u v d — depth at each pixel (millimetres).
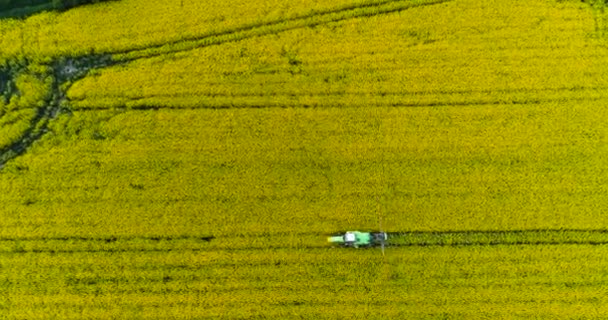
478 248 21938
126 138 22844
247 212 22172
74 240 21844
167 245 21859
